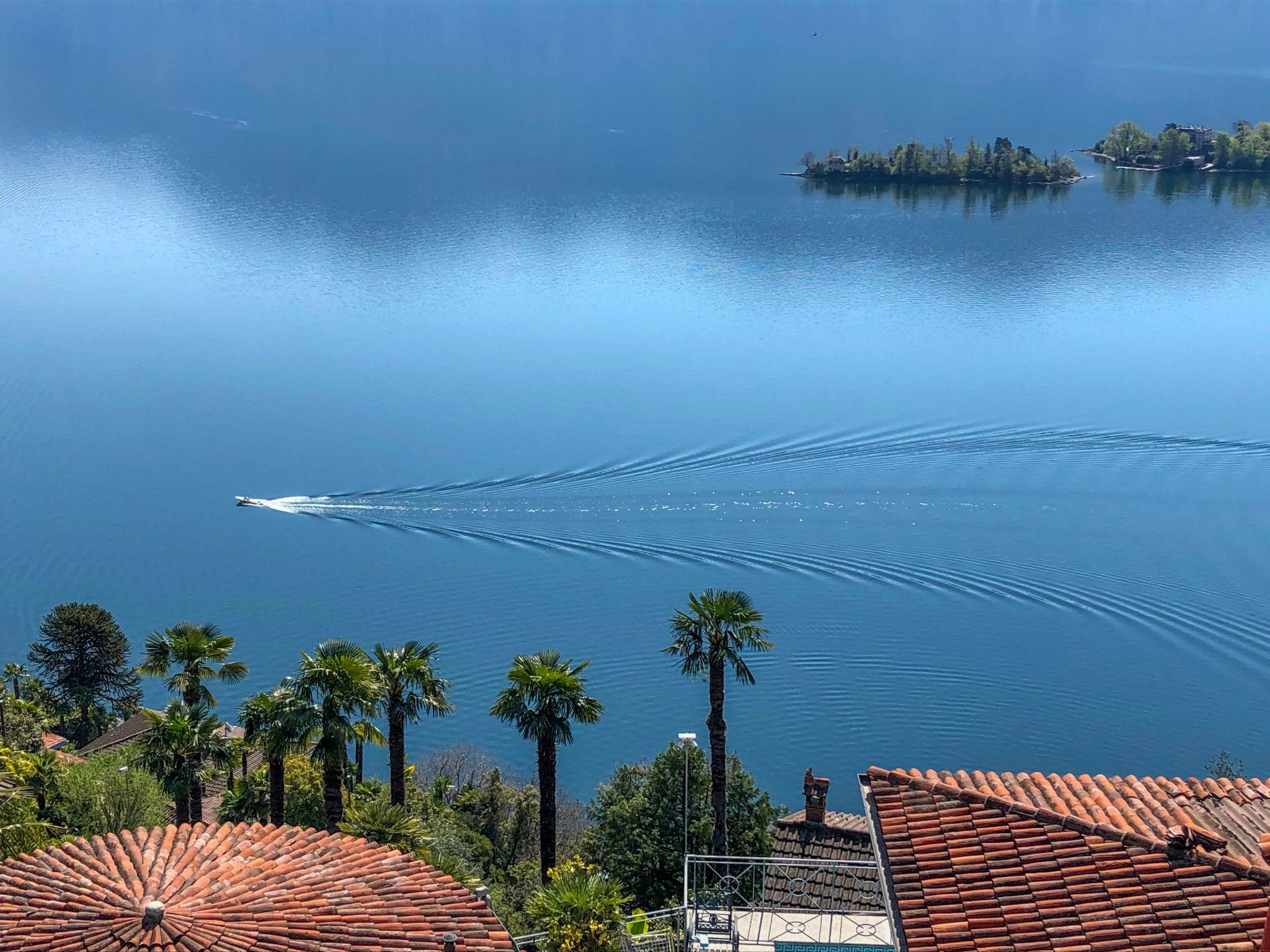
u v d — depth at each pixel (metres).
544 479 89.69
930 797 22.00
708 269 181.12
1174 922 18.67
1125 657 66.88
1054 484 85.38
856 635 69.88
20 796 38.88
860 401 105.31
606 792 45.69
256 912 19.50
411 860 22.31
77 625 76.06
